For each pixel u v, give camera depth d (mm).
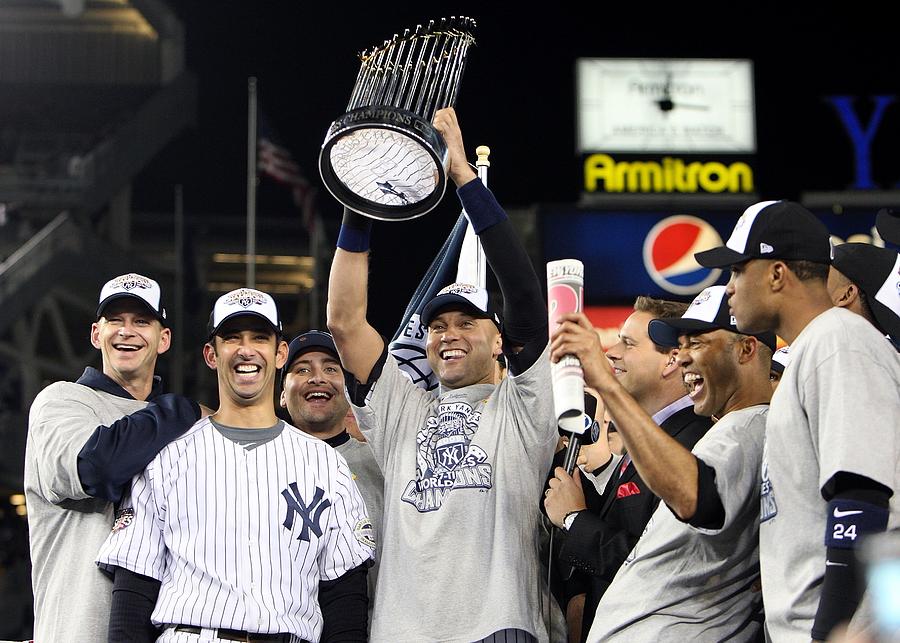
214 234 29031
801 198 18719
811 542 2951
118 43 30391
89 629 3838
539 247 17266
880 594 1382
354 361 3965
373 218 3486
